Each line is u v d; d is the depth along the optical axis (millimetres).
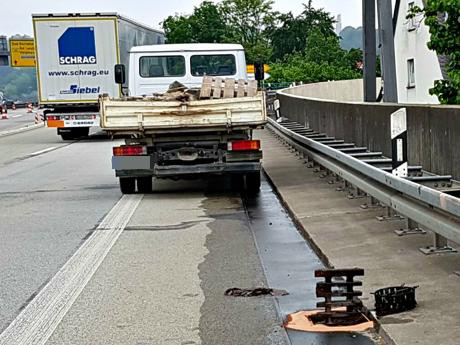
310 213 10391
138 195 13695
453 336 5172
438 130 10430
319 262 7992
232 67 15836
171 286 7219
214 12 71875
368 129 14805
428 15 14688
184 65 15828
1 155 23766
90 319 6250
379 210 10133
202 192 13828
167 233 9930
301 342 5480
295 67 71875
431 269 6934
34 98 141625
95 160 21031
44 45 27953
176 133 12891
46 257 8688
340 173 11289
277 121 26000
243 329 5859
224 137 12953
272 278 7402
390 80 17000
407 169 9195
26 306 6703
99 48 27891
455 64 14906
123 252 8812
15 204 12992
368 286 6516
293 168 15984
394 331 5336
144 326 6023
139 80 15844
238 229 10070
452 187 8766
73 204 12789
